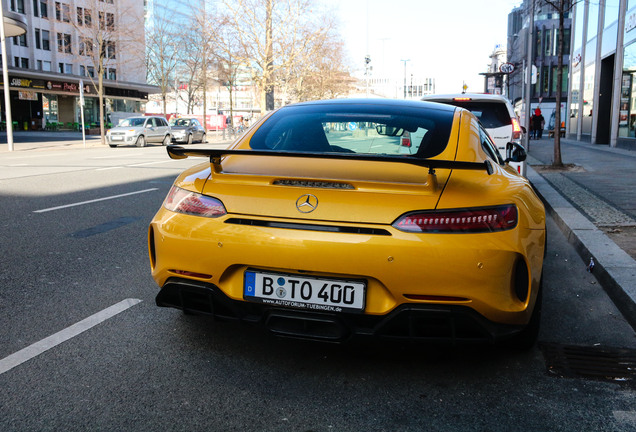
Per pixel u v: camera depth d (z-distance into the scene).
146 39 51.44
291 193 2.62
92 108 59.28
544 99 58.69
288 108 3.77
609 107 25.23
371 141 3.18
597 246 5.34
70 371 2.85
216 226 2.69
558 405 2.59
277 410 2.49
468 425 2.40
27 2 56.28
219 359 3.01
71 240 5.82
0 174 12.07
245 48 39.75
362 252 2.48
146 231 6.34
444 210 2.50
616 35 22.58
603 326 3.68
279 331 2.71
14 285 4.27
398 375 2.87
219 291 2.72
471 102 8.80
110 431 2.30
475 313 2.52
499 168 3.31
